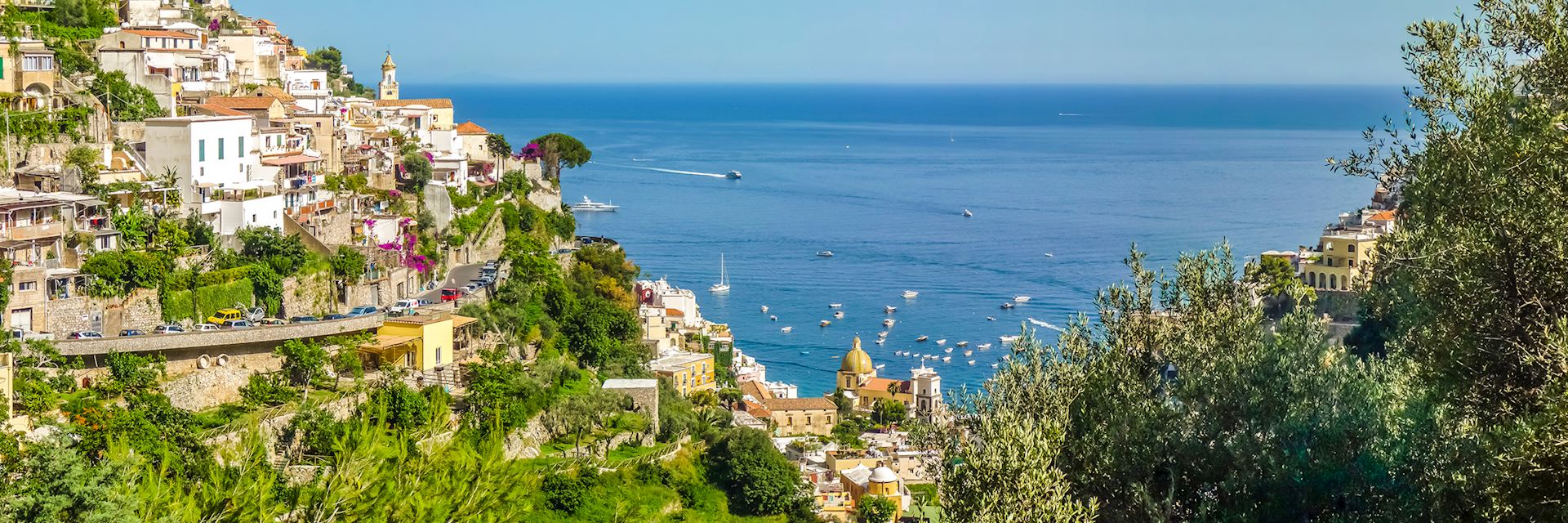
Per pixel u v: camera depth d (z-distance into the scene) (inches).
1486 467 1743.4
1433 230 1846.7
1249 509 1923.0
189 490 2433.6
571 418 5142.7
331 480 2364.7
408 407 4399.6
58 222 4741.6
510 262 7032.5
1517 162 1775.3
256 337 4645.7
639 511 4719.5
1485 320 1801.2
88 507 2338.8
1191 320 2256.4
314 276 5482.3
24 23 6520.7
